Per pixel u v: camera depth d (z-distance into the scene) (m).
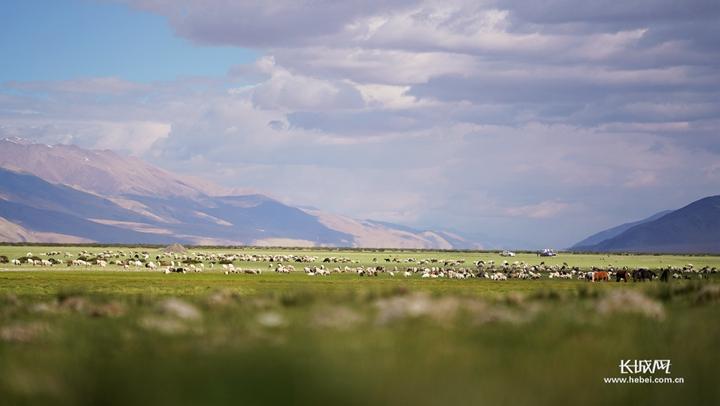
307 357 32.84
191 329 43.72
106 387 28.31
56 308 62.19
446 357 32.84
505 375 29.95
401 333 39.72
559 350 35.28
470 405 26.08
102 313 55.47
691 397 28.91
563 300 64.06
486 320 44.88
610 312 48.56
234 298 67.88
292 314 51.22
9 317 54.84
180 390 27.81
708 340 38.25
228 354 34.06
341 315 47.12
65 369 31.38
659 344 37.62
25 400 27.56
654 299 61.91
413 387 27.84
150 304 65.25
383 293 67.44
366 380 28.69
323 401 26.36
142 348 37.09
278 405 25.97
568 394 28.31
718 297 60.28
